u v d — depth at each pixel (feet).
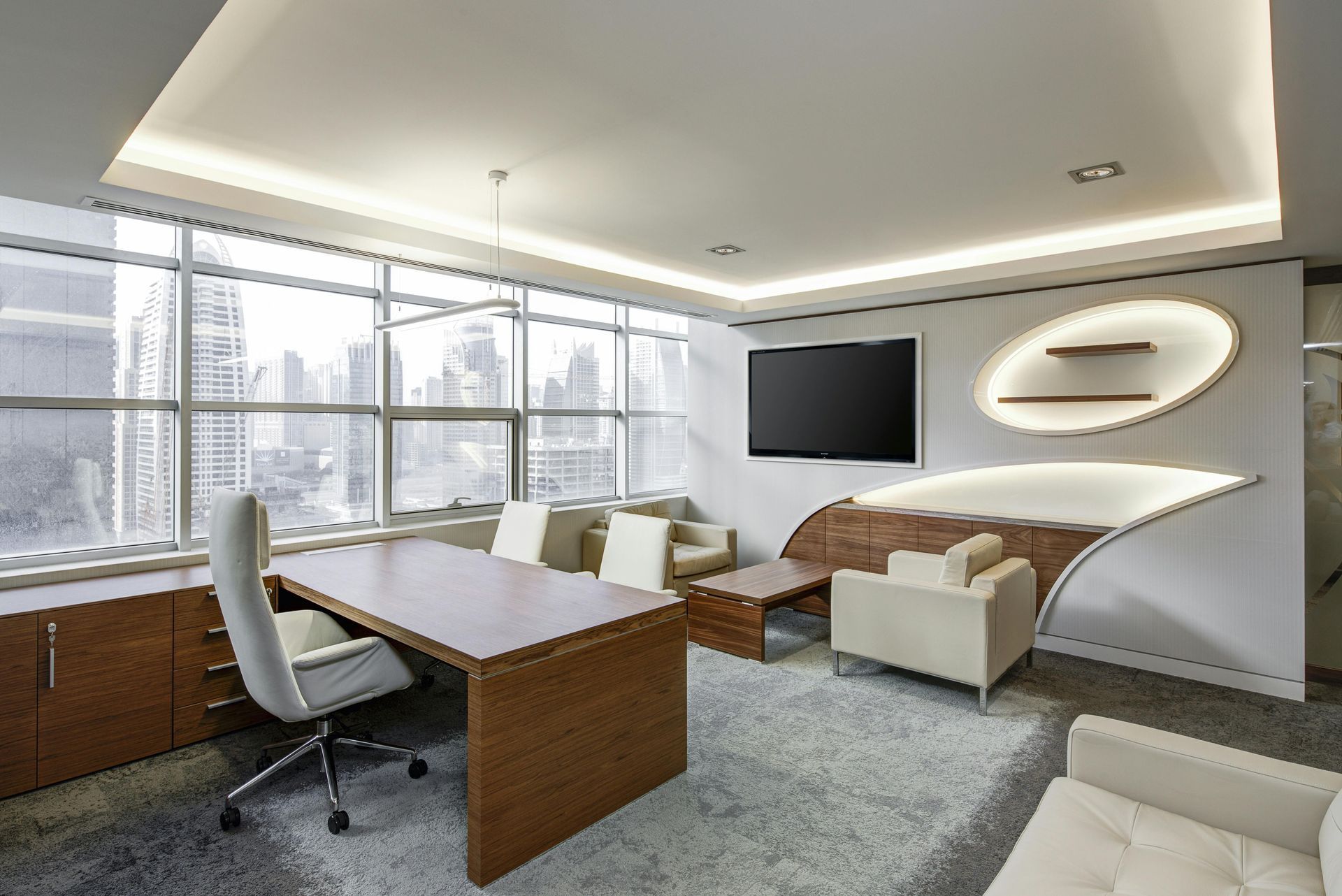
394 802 9.08
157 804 9.01
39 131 7.57
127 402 12.37
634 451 22.54
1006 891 5.20
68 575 11.22
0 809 8.91
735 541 19.93
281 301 14.51
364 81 7.88
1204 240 12.49
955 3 6.30
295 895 7.24
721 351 21.98
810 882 7.47
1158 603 14.34
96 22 5.46
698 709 12.14
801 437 20.10
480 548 17.24
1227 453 13.69
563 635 8.19
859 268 16.81
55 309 11.71
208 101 8.38
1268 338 13.25
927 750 10.61
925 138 9.30
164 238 12.76
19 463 11.43
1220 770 6.01
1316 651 13.87
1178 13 6.44
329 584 10.77
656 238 14.26
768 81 7.80
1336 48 5.64
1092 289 15.23
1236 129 8.97
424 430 17.03
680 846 8.11
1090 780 6.67
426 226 13.08
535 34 6.89
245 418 13.98
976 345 16.89
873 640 13.20
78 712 9.69
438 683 13.32
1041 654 15.48
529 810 7.81
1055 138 9.29
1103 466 15.81
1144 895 5.09
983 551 13.17
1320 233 11.24
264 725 11.48
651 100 8.28
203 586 10.82
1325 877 5.02
